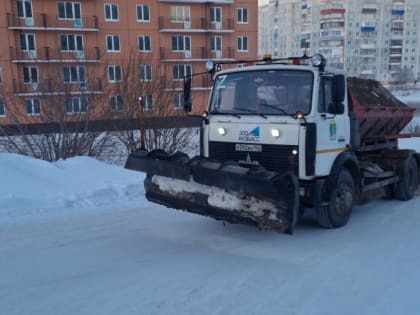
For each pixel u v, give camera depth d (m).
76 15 34.78
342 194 6.71
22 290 4.54
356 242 6.13
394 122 8.85
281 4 86.44
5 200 7.32
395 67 85.06
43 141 11.91
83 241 6.05
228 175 5.53
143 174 10.05
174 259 5.47
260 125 6.17
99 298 4.38
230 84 6.64
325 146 6.25
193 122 13.78
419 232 6.61
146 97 13.28
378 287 4.66
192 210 6.13
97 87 12.84
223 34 40.06
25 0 33.06
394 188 8.79
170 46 38.34
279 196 5.28
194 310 4.13
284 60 6.60
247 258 5.52
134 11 36.59
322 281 4.81
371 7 81.56
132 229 6.63
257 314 4.06
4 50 32.75
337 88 6.08
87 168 9.83
